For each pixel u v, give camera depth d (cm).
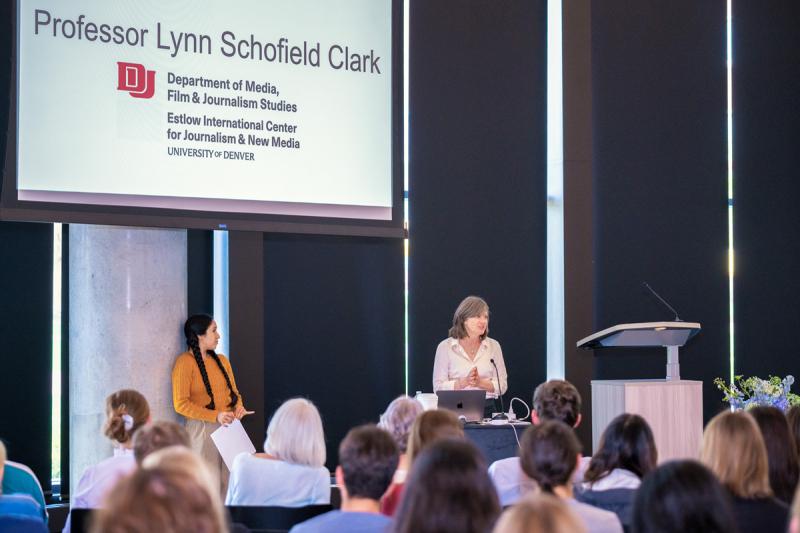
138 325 545
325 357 646
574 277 659
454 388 518
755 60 755
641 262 716
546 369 696
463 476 178
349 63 592
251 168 562
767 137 756
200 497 142
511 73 694
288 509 295
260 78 567
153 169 536
